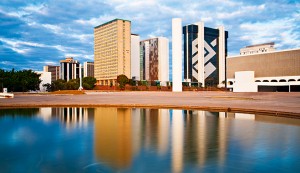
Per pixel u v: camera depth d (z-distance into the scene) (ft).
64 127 58.95
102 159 34.55
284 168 31.17
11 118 73.56
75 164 32.60
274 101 134.62
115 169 30.91
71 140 45.50
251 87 378.73
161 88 485.97
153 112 89.86
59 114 83.61
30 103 118.11
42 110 95.76
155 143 43.27
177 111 93.09
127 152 37.83
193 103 120.78
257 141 44.50
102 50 622.95
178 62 304.30
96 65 650.02
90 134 50.72
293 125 60.49
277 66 411.54
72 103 119.55
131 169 30.86
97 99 157.38
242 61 462.19
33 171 30.37
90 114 83.61
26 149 39.45
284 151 38.19
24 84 301.02
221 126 60.08
